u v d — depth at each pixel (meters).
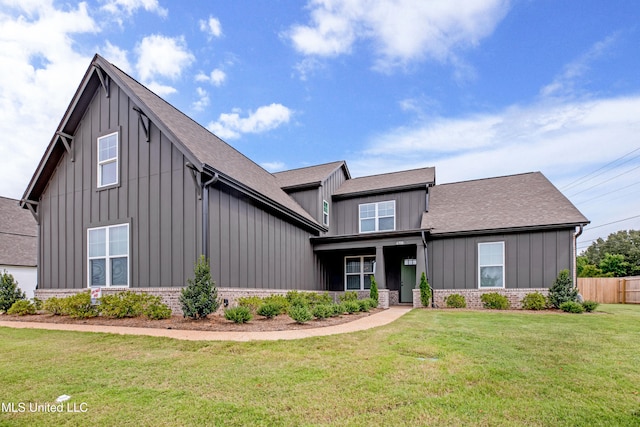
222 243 10.28
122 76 11.73
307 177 18.34
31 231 20.89
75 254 11.95
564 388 4.29
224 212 10.47
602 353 5.87
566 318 10.12
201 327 7.96
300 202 17.44
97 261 11.46
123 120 11.42
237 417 3.50
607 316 10.68
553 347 6.25
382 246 14.65
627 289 20.69
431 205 17.55
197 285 8.91
